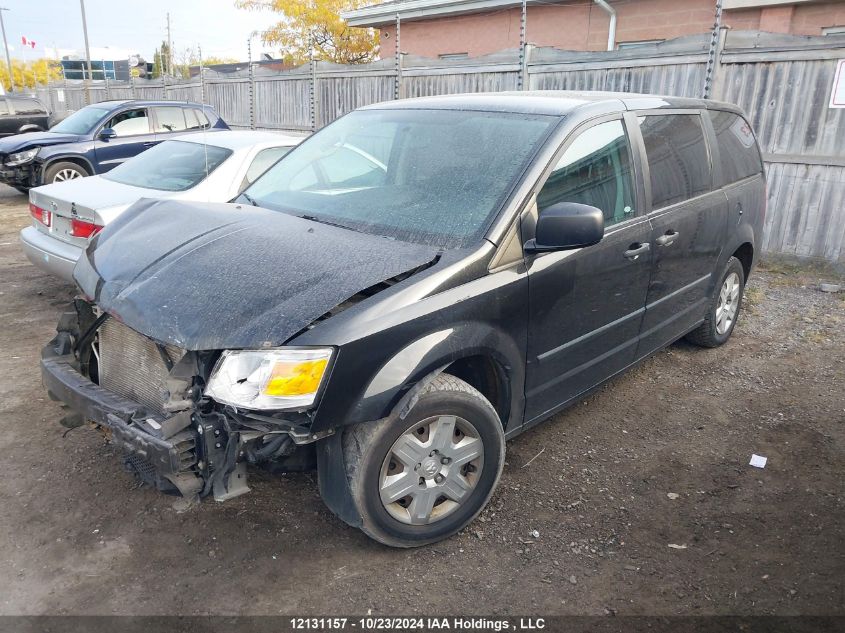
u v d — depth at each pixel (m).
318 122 12.88
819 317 6.07
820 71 7.08
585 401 4.41
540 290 3.10
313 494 3.30
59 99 27.33
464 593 2.68
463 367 3.22
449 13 15.70
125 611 2.55
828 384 4.70
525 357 3.13
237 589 2.68
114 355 3.04
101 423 2.69
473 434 2.95
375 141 3.82
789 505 3.30
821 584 2.75
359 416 2.53
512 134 3.39
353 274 2.66
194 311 2.56
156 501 3.22
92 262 3.20
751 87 7.54
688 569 2.84
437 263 2.83
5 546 2.90
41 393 4.35
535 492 3.38
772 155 7.57
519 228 3.03
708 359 5.12
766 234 7.85
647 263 3.79
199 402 2.49
